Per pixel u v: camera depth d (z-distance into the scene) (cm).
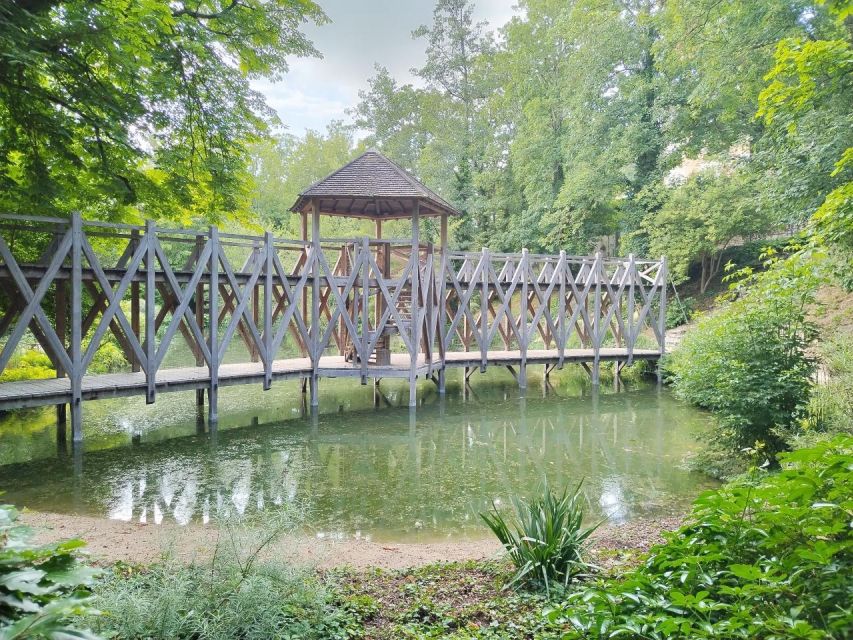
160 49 872
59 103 798
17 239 1009
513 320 1402
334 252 2862
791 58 742
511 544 408
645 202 2025
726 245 1952
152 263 927
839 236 684
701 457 790
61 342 887
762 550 240
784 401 695
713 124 1878
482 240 2686
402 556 486
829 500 228
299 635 289
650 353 1545
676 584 245
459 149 2811
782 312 704
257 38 995
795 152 1096
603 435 995
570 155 2303
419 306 1257
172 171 975
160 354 943
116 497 659
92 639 163
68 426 998
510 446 920
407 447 910
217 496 667
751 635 193
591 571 391
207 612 279
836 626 181
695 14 1464
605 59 2002
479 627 320
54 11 756
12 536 191
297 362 1255
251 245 1079
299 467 793
